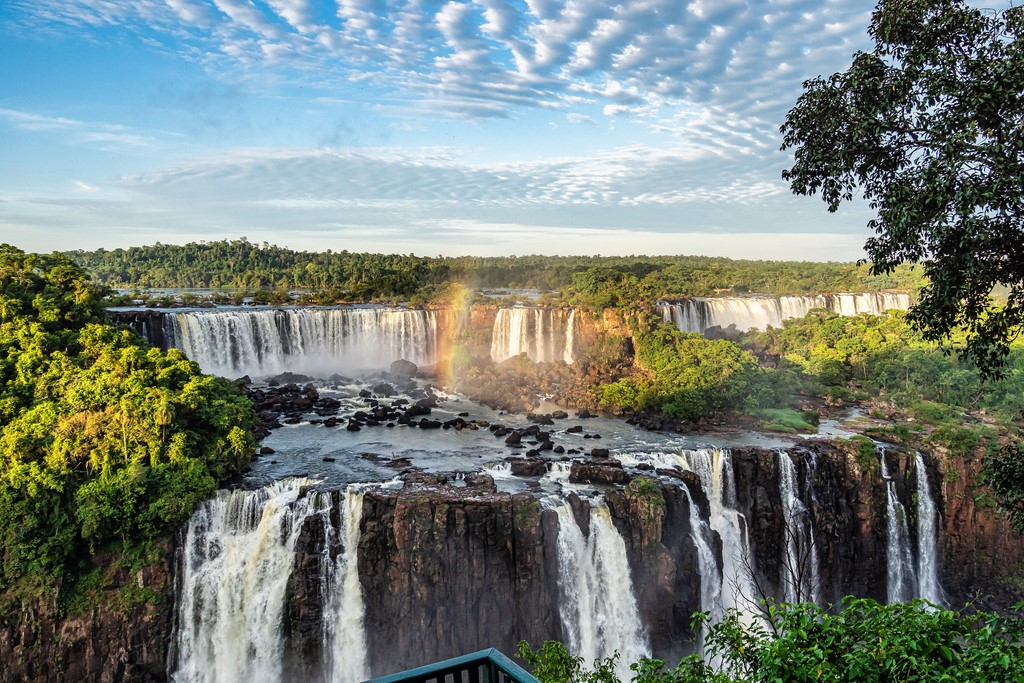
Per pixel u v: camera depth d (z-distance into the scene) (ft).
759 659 36.11
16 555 98.68
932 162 45.24
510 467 128.16
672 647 114.42
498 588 104.83
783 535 129.39
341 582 106.93
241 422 129.70
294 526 106.83
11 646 98.78
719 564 120.88
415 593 103.65
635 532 113.19
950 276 48.47
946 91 45.50
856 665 33.60
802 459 133.28
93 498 101.71
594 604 110.73
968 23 46.37
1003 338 54.39
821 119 53.72
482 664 23.07
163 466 109.19
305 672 105.29
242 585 106.73
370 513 105.91
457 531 103.81
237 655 106.11
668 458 133.59
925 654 33.91
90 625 100.12
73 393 118.11
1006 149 42.73
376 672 104.99
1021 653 34.06
